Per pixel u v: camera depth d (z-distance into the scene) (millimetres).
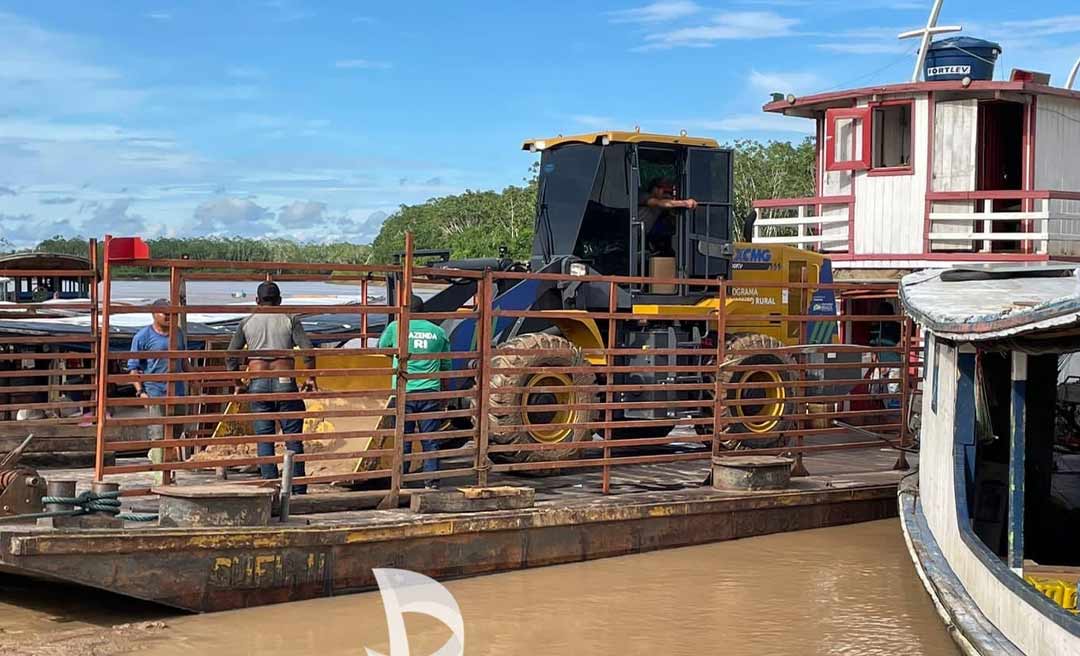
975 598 8188
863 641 8953
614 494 12062
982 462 10266
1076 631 6090
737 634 9062
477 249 58719
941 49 20484
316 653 8273
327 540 9547
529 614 9484
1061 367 12430
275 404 10508
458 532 10289
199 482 11414
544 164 14445
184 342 10695
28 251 16922
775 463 12570
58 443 12867
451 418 11344
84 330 15570
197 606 9023
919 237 20047
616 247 14102
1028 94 19703
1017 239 19094
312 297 22672
